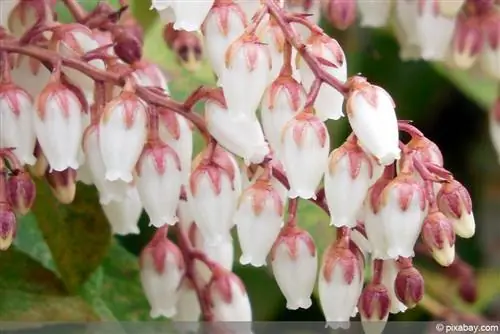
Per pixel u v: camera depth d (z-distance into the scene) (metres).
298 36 0.16
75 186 0.19
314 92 0.16
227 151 0.17
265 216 0.17
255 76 0.16
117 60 0.18
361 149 0.16
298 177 0.16
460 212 0.17
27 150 0.17
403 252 0.16
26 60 0.18
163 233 0.19
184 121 0.18
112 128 0.17
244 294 0.19
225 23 0.17
